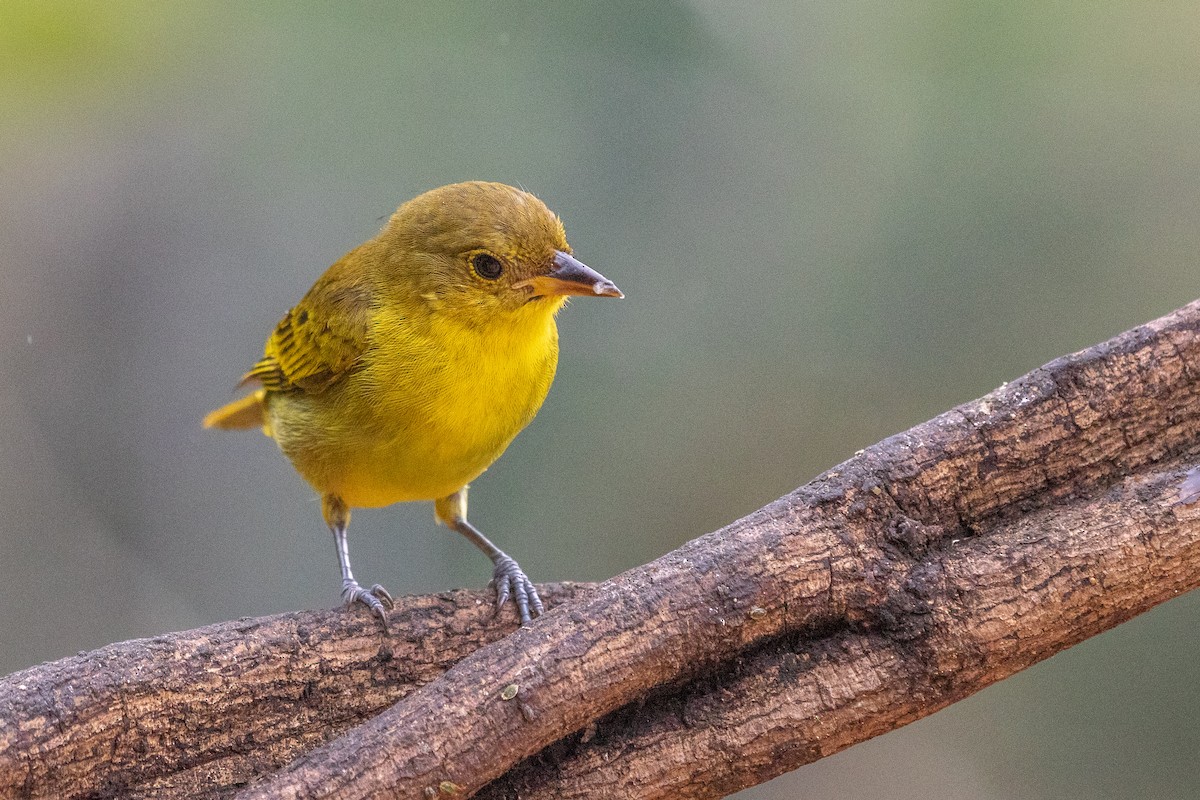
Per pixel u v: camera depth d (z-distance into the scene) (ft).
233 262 46.78
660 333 44.55
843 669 20.12
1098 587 19.94
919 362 43.65
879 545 20.44
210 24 45.03
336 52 45.65
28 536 44.60
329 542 45.65
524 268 25.64
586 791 19.89
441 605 22.98
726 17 44.60
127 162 46.55
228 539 45.85
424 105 45.50
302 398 28.07
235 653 21.03
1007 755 40.16
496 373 26.21
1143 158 42.52
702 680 20.44
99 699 19.79
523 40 45.19
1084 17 42.70
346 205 45.88
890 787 40.65
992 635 19.77
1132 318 42.14
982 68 43.62
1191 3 42.16
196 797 20.44
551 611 20.25
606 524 43.73
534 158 44.86
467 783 18.75
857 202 44.32
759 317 44.45
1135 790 38.93
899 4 43.88
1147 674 39.63
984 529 20.94
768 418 44.04
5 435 45.37
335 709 21.63
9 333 45.88
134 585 44.45
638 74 44.98
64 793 19.69
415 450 26.35
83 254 46.68
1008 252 43.29
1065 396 21.18
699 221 44.75
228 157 46.39
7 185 46.11
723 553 20.16
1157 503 20.30
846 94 44.37
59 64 35.70
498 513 43.86
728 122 44.68
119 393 46.34
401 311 26.11
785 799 40.96
